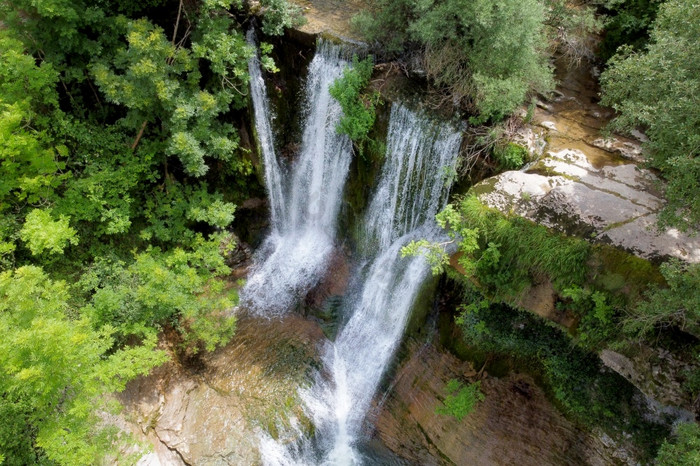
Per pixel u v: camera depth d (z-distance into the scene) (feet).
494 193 29.71
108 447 27.96
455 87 35.50
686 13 21.88
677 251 25.46
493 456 31.42
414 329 36.78
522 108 35.09
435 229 37.65
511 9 30.60
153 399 35.58
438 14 33.12
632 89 26.45
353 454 34.71
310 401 36.63
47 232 29.89
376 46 38.86
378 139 38.55
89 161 37.40
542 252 27.35
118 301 33.99
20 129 32.30
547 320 28.73
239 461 32.76
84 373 27.40
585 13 34.91
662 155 24.12
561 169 30.66
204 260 38.63
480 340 32.78
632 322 23.68
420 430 34.14
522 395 31.78
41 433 25.57
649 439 26.81
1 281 26.16
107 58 36.81
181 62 35.47
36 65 36.22
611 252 25.93
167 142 37.93
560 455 29.71
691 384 24.32
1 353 23.44
